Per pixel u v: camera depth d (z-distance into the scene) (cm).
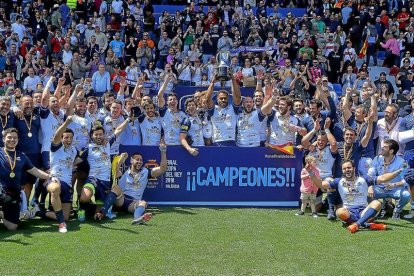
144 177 885
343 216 811
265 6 2447
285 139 963
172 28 2220
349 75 1964
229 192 938
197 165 934
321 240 746
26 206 816
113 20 2223
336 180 845
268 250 702
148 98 960
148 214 822
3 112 865
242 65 2016
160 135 962
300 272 628
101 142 866
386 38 2264
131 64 1803
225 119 966
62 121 916
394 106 1013
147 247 707
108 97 1009
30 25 2186
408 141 945
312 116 985
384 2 2448
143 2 2395
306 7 2569
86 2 2355
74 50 2006
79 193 895
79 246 708
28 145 877
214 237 753
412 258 677
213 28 2122
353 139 904
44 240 733
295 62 1983
